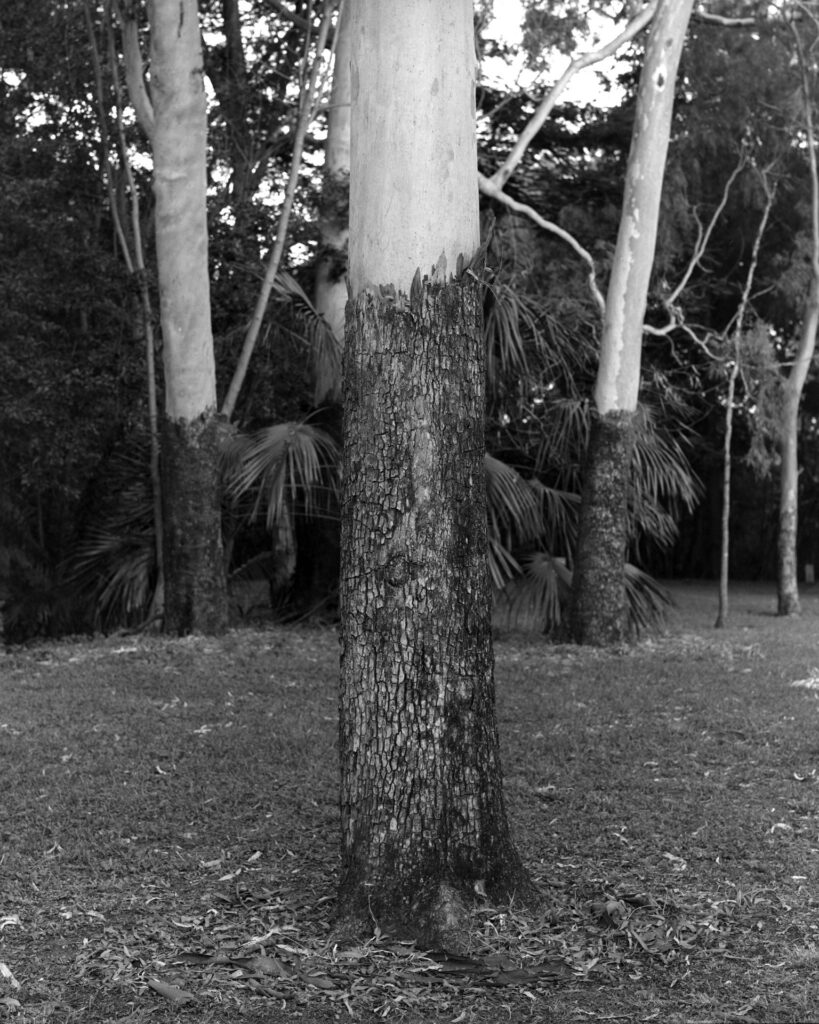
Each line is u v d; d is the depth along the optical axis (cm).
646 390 1828
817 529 2941
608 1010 418
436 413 484
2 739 855
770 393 2081
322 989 432
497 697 1038
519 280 1780
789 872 570
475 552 492
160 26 1222
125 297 1416
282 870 575
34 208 1351
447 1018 412
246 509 1440
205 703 989
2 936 488
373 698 484
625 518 1414
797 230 2384
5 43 1434
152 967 452
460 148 491
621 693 1063
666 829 647
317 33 1633
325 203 1590
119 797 702
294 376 1507
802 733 898
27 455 1392
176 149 1257
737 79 1927
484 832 491
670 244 2025
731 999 427
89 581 1489
